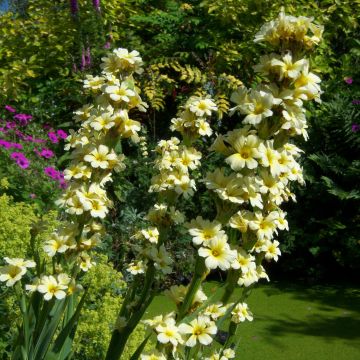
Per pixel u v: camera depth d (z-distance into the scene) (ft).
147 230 5.23
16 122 19.38
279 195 4.43
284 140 4.00
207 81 19.67
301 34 3.72
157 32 23.09
